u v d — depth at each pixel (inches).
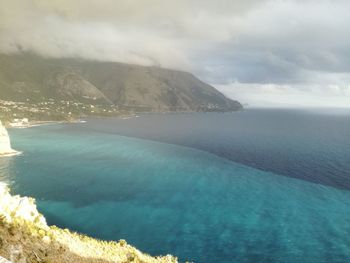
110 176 6048.2
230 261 3078.2
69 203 4527.6
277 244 3435.0
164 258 2436.0
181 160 7721.5
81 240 2082.9
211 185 5620.1
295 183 5816.9
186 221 4001.0
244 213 4303.6
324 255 3216.0
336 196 5068.9
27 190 5068.9
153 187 5418.3
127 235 3572.8
